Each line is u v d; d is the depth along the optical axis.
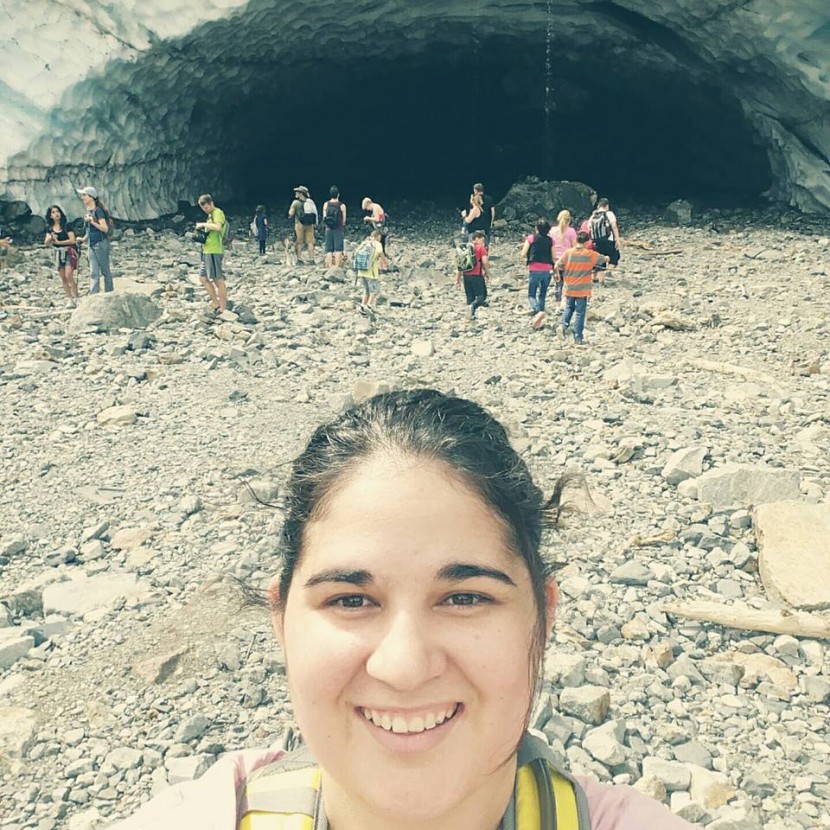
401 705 0.85
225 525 7.09
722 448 8.33
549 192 23.94
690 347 12.77
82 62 19.28
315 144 29.88
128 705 5.10
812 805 4.39
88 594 6.21
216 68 22.34
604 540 6.79
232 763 1.04
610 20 22.70
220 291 13.18
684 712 5.05
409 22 23.16
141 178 22.06
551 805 0.92
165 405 9.79
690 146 27.44
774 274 17.33
